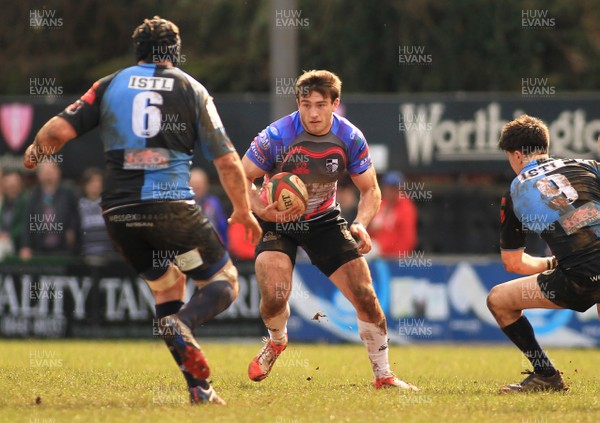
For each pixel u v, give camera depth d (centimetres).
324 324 4325
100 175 4781
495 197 5372
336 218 2320
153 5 8138
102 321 4466
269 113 5041
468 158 5031
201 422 1728
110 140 1880
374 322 2316
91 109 1892
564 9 7194
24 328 4525
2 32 8306
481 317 4328
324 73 2248
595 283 2181
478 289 4334
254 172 2312
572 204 2212
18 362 3009
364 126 5056
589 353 3912
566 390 2327
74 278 4497
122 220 1862
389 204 4700
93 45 8344
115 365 2958
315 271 4341
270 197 2241
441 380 2638
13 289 4534
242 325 4388
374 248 4700
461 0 6962
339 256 2294
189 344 1828
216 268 1906
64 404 1961
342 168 2294
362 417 1841
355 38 7025
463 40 6994
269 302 2291
